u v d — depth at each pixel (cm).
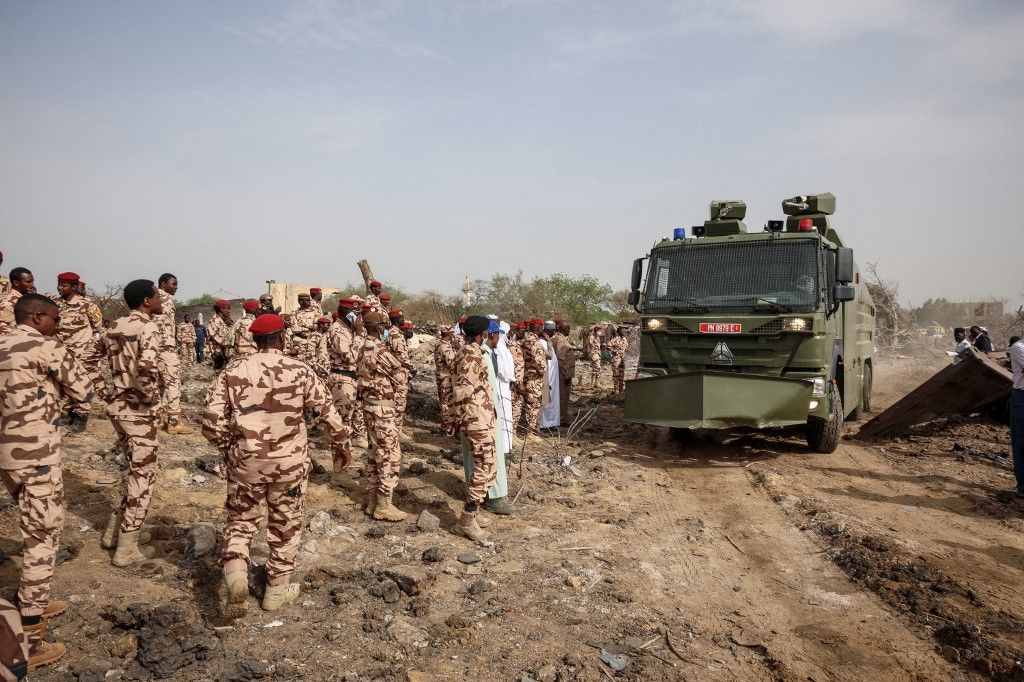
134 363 504
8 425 391
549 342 1233
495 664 405
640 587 522
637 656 419
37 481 392
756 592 525
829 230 1134
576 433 1206
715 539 643
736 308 956
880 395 1841
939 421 1259
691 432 1208
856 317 1237
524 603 488
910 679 401
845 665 416
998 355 1373
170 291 945
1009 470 920
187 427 954
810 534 650
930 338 3119
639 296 1041
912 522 680
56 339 421
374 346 657
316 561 555
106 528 566
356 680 385
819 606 500
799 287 946
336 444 480
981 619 468
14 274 757
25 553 389
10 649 174
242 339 980
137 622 435
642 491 809
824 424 984
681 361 980
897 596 507
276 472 441
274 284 2972
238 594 432
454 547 597
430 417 1291
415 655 414
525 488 796
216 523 620
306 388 453
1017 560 584
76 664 390
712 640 446
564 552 590
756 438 1156
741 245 994
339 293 3669
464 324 632
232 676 380
